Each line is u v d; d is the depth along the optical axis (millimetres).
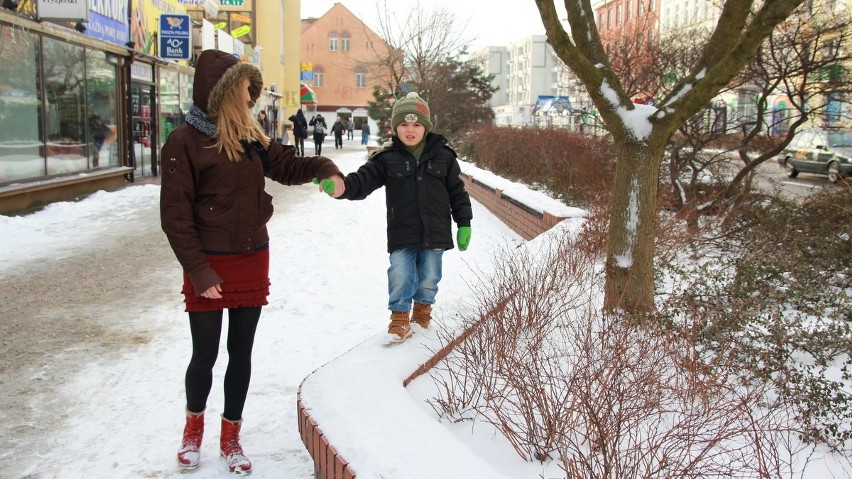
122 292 7016
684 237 6922
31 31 11961
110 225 10875
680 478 2621
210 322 3432
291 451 3766
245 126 3387
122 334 5723
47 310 6328
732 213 7797
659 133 4598
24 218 11023
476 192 15258
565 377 3520
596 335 4062
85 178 13609
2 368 4926
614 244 4727
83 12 11859
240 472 3490
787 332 4086
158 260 8508
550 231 8008
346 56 69125
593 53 4773
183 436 3574
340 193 3689
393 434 2861
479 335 3906
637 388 3209
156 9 18172
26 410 4250
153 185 16047
